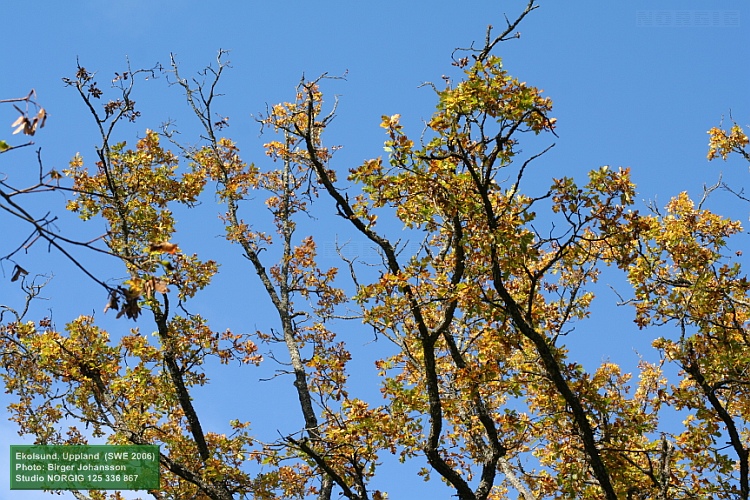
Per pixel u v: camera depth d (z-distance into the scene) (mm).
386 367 11812
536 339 10133
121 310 4207
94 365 12797
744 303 12016
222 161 16906
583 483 11359
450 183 9844
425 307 11180
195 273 13219
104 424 13008
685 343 11453
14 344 13227
